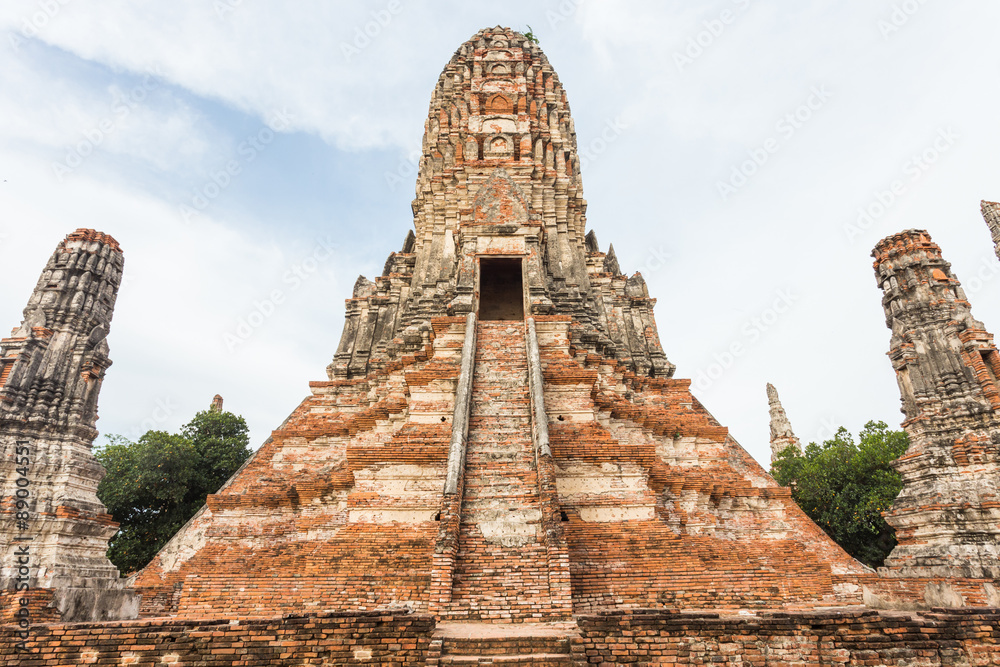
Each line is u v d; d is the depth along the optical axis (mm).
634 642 8672
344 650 8562
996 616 9141
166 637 8664
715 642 8703
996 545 13375
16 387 13391
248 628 8703
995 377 15641
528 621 11086
